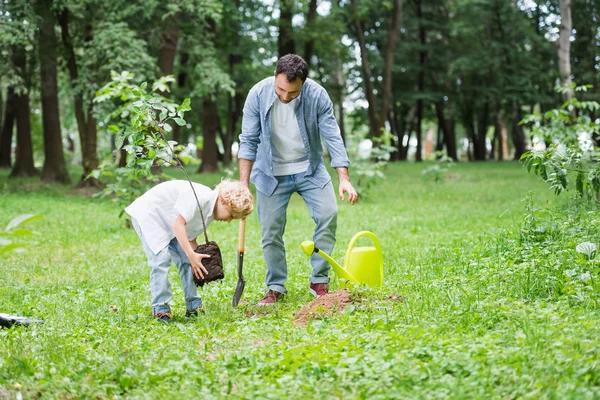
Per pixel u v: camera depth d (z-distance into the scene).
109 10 18.41
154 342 4.73
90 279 7.86
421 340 4.10
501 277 5.90
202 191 5.51
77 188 21.89
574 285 5.30
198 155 48.62
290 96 5.68
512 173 28.00
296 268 7.96
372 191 20.89
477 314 4.64
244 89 28.72
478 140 43.09
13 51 20.28
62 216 14.68
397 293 5.75
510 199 17.23
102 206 17.11
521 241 7.31
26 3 17.81
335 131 6.06
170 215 5.56
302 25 27.27
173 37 21.06
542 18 36.28
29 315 5.96
